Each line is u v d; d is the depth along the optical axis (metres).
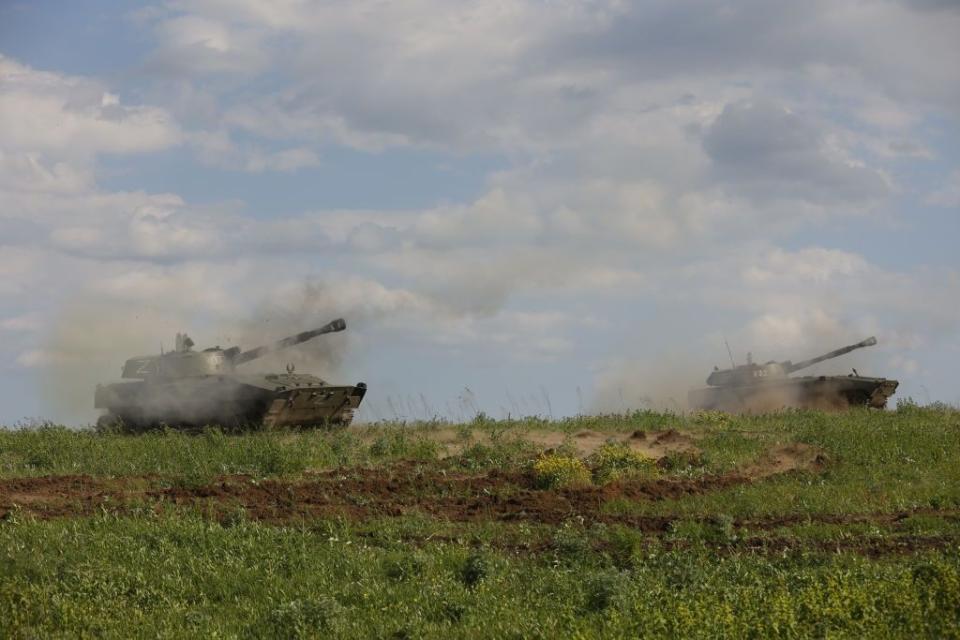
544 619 13.96
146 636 14.05
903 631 12.95
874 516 20.06
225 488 22.03
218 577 15.99
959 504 20.95
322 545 17.77
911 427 29.64
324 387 33.28
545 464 23.78
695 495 22.11
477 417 32.28
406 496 22.27
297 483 22.97
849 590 13.95
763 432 29.52
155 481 23.09
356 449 27.28
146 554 16.88
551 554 17.36
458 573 16.22
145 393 33.97
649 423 31.33
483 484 23.31
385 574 16.28
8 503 20.36
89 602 15.01
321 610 14.30
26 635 13.94
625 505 21.16
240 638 13.94
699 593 14.59
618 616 13.81
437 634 13.73
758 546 17.89
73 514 19.58
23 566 16.08
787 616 13.20
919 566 14.80
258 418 33.22
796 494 21.95
